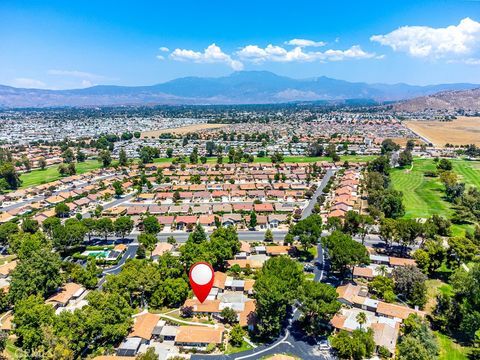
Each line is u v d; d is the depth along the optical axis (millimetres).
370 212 190375
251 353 96125
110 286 115000
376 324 102938
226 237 150750
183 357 93938
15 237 156875
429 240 147500
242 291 126812
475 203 193125
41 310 96250
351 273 138250
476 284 103500
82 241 162000
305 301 101625
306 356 94562
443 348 95812
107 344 99500
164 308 117625
